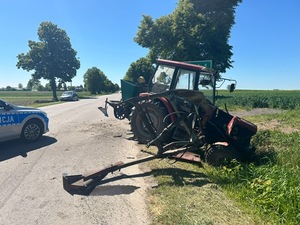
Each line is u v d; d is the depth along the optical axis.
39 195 4.16
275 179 4.20
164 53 26.06
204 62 10.28
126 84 8.65
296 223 3.16
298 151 5.89
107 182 4.73
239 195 3.98
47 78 46.56
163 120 5.62
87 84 89.81
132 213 3.60
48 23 45.72
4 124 7.12
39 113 8.12
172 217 3.41
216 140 6.18
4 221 3.37
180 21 23.81
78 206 3.81
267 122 12.95
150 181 4.75
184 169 5.37
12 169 5.41
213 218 3.38
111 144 7.86
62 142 8.06
